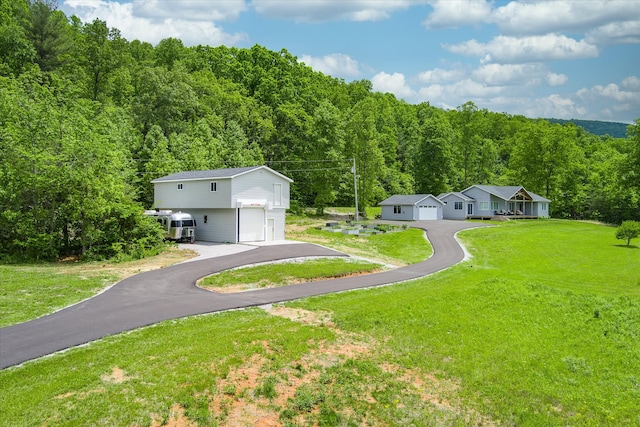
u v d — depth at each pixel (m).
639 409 9.53
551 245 39.81
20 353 9.77
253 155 56.66
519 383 10.41
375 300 16.66
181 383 8.52
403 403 9.14
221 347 10.40
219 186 33.06
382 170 60.22
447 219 62.03
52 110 27.91
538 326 14.56
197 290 17.44
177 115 55.91
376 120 88.12
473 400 9.55
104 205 25.31
